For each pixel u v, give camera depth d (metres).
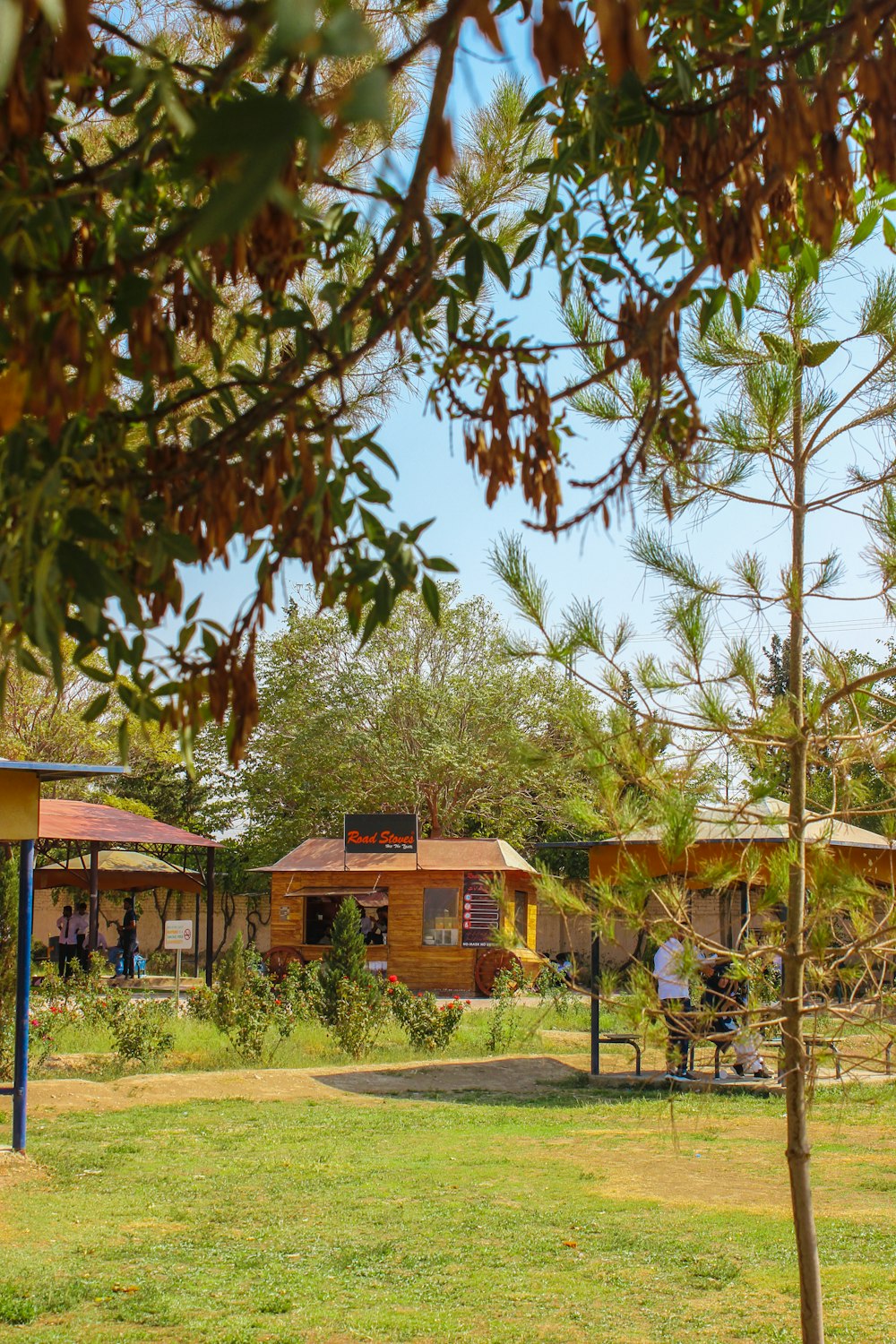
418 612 33.09
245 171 1.12
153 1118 12.05
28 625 1.83
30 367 1.69
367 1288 6.71
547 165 2.86
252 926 38.44
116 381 2.35
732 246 2.64
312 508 2.19
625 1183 9.26
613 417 4.67
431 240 2.25
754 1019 4.73
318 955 28.52
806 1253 4.41
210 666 2.28
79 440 2.09
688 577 4.77
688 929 4.54
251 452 2.32
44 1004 18.06
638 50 1.30
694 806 4.40
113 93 2.12
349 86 1.17
